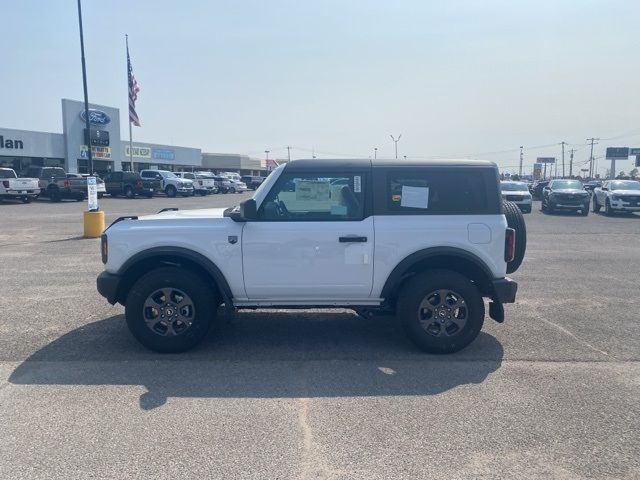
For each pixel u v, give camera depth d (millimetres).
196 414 4637
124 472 3740
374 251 6059
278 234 6047
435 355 6145
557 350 6305
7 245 14812
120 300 6484
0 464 3836
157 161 66125
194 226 6129
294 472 3746
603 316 7781
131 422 4484
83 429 4359
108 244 6152
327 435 4270
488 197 6160
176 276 6055
